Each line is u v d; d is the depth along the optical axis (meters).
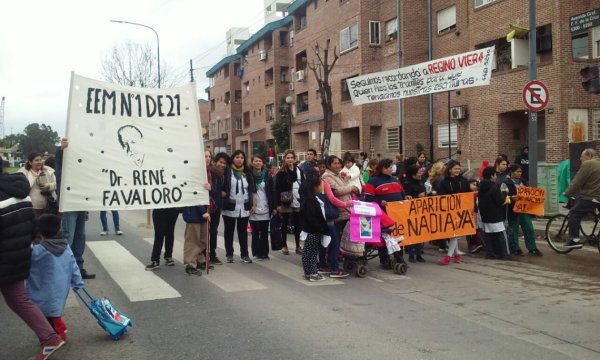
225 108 56.31
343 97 30.70
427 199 9.16
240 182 9.13
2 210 4.36
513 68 19.72
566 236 10.13
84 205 7.26
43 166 9.12
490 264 9.27
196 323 5.70
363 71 28.39
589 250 10.38
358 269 8.15
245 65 50.47
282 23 42.41
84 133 7.31
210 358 4.68
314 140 32.78
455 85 13.16
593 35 18.25
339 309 6.26
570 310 6.23
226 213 9.18
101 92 7.43
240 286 7.45
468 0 22.38
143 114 7.68
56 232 5.02
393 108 27.34
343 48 30.44
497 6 20.62
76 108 7.28
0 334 5.41
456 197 9.37
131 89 7.62
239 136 50.22
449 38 24.42
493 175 9.57
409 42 26.12
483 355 4.72
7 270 4.39
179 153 7.86
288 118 36.38
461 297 6.88
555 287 7.45
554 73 18.11
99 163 7.37
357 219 8.08
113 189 7.43
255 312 6.12
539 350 4.86
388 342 5.07
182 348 4.94
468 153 22.70
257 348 4.92
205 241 8.66
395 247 8.38
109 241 11.76
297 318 5.88
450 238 9.38
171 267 8.81
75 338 5.25
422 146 26.25
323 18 32.88
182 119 7.91
